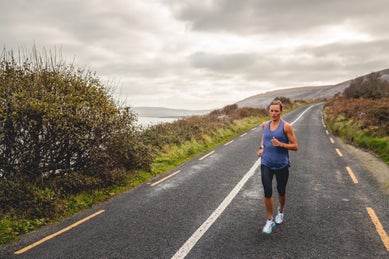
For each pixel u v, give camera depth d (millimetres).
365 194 6441
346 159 10336
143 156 9195
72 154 7105
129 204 6309
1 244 4559
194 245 4293
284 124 4367
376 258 3791
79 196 6727
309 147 12922
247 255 3959
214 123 19453
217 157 11531
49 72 6891
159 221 5270
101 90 7781
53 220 5566
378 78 33562
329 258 3818
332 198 6238
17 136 6051
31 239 4723
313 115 32594
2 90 5832
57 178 6855
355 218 5113
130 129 8633
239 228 4852
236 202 6176
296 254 3943
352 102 26047
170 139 13562
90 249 4266
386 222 4906
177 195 6820
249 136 17656
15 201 5746
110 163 7801
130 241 4488
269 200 4484
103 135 7578
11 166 6172
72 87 7004
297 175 8250
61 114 6195
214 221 5180
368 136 13586
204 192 6984
